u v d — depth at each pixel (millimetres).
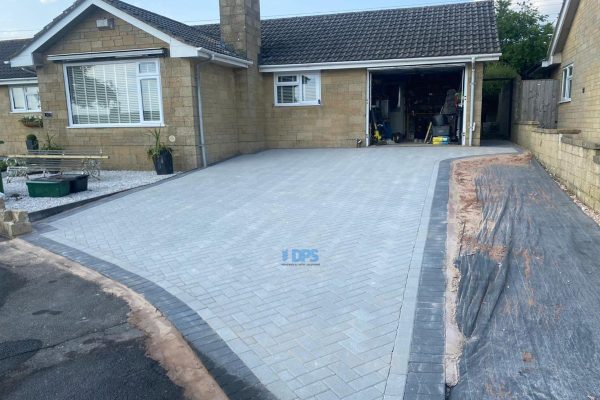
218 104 14594
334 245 6055
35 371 3547
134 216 8172
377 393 3068
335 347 3643
